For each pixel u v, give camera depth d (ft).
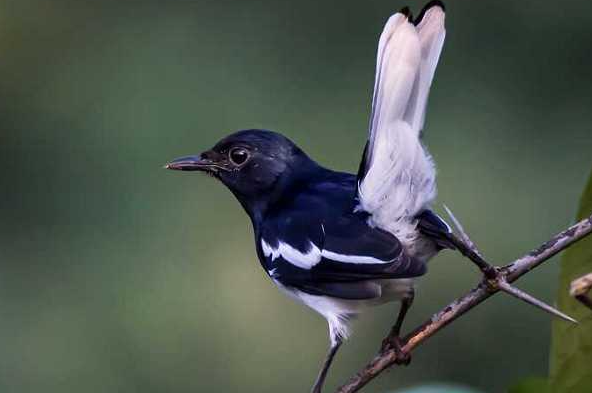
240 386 44.06
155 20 47.78
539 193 43.47
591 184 20.11
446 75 45.37
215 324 44.29
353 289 24.95
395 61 22.22
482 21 45.73
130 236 44.86
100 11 47.96
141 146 45.47
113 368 44.06
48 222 45.44
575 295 18.20
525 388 19.89
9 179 46.32
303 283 25.88
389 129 22.65
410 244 24.39
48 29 48.49
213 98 46.24
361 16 46.91
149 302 44.34
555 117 45.01
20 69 47.85
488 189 43.16
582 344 19.88
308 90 46.60
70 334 44.29
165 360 44.06
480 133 44.50
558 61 45.24
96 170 45.85
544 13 45.14
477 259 20.27
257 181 28.53
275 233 26.68
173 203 44.86
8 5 48.57
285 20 47.16
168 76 46.68
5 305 44.75
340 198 26.23
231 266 44.60
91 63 47.83
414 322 43.01
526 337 42.52
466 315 42.86
